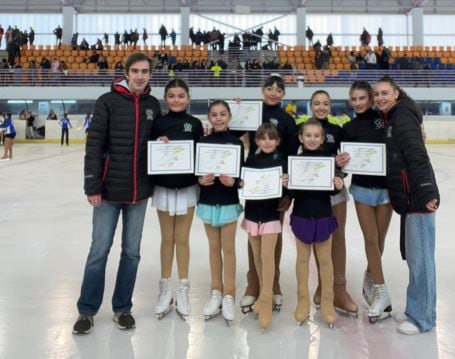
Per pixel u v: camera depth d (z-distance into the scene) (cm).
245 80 1858
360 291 305
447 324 249
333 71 1888
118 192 240
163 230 268
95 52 2045
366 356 214
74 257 375
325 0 2211
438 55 2141
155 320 258
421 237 234
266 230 249
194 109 1881
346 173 258
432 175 230
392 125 238
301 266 253
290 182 246
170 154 249
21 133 1827
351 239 436
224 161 252
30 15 2275
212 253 267
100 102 242
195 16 2247
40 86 1834
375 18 2270
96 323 253
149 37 2284
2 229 470
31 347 223
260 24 2152
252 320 259
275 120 281
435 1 2244
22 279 322
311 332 241
